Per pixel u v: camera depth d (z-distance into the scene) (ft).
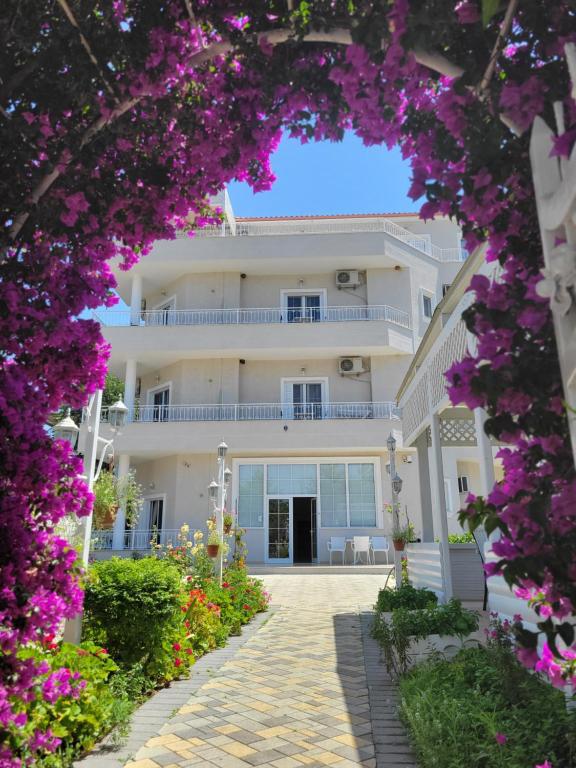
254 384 71.05
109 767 11.75
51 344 9.87
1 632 8.02
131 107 10.46
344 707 15.85
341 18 8.77
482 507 6.53
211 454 67.97
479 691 13.06
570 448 6.29
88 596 17.17
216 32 10.50
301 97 10.62
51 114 10.09
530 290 6.17
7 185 9.45
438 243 85.40
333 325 68.64
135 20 9.79
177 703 16.28
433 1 6.91
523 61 7.75
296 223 80.43
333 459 67.97
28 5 8.98
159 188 12.26
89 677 13.42
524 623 15.90
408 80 8.98
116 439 65.57
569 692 11.93
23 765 9.80
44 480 8.74
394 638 18.65
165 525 67.92
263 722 14.65
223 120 11.78
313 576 56.13
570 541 6.06
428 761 10.93
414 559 35.12
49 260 10.44
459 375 6.58
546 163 6.15
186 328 68.80
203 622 23.27
